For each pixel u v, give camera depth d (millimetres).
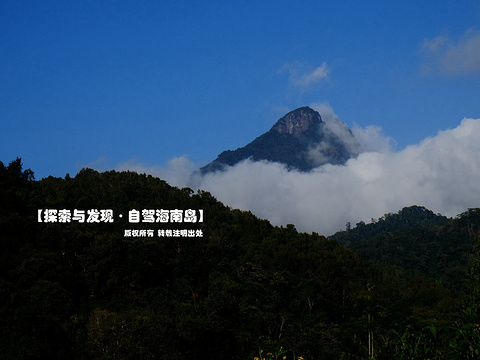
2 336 29156
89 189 93438
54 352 29172
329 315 55031
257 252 75062
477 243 30734
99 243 58594
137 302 52094
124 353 33906
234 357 31750
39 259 52031
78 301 50844
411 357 9258
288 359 27219
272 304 50656
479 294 27875
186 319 31078
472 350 8281
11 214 62688
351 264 80938
